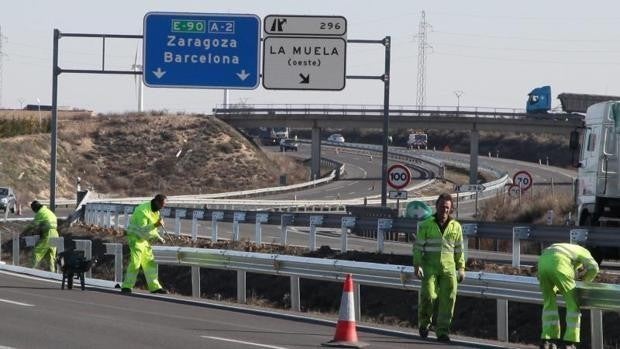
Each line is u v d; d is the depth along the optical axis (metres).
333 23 61.62
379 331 31.39
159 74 62.78
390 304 44.62
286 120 185.50
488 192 153.88
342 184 185.38
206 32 62.53
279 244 61.75
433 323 32.19
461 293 34.12
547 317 28.33
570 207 93.94
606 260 59.56
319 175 182.88
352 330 27.27
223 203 128.38
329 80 61.62
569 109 158.88
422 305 29.98
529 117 169.62
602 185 53.78
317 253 55.16
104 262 61.03
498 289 33.09
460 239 30.02
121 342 26.12
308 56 61.62
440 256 29.70
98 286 42.66
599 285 28.84
